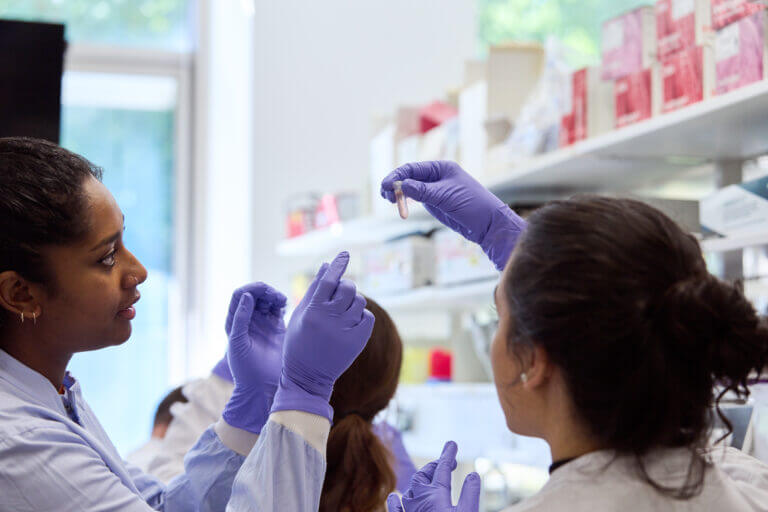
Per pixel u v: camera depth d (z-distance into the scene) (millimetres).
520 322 918
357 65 4789
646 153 2234
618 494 871
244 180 4727
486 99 2859
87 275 1178
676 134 2027
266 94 4688
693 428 896
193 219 4840
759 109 1800
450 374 3389
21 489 1085
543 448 2465
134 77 4867
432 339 3699
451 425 2977
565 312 873
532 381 921
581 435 914
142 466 2502
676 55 1985
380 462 1505
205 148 4770
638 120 2104
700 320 850
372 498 1467
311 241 4004
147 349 4773
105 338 1225
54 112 2104
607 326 857
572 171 2457
